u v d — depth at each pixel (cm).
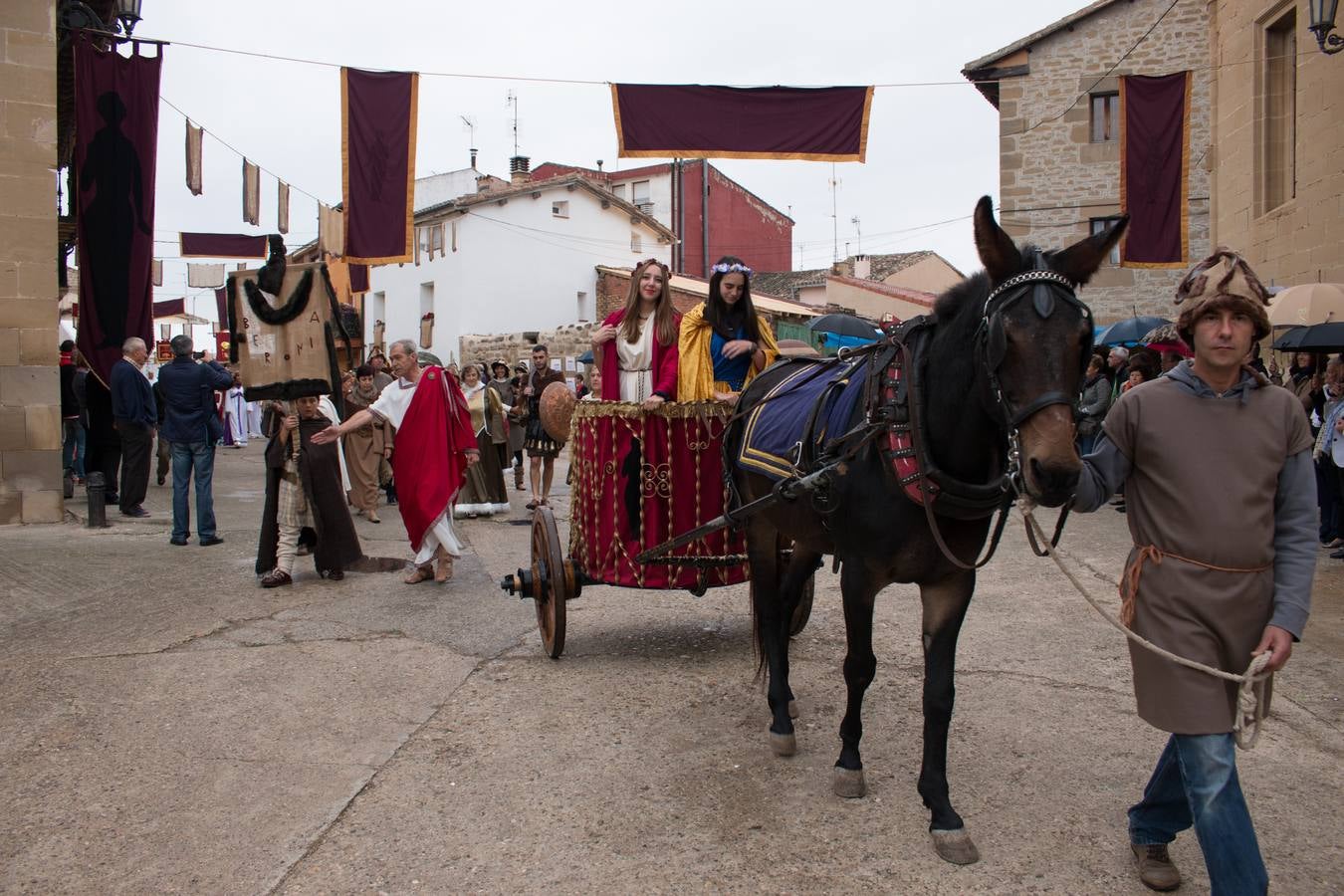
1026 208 1973
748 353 558
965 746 427
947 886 312
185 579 752
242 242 2380
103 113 1017
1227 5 1359
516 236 3303
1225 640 273
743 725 454
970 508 315
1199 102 1866
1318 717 457
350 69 1049
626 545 544
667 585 542
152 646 570
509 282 3294
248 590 721
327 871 323
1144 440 282
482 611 666
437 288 3397
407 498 742
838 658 561
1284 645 265
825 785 387
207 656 553
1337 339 827
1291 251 1205
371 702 484
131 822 356
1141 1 1875
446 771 402
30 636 585
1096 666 536
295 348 720
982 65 1983
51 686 496
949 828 328
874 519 334
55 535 928
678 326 565
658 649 578
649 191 4059
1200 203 1877
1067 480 259
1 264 974
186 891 311
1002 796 377
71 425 1219
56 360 999
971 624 621
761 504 397
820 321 1553
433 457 738
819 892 309
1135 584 286
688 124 1064
